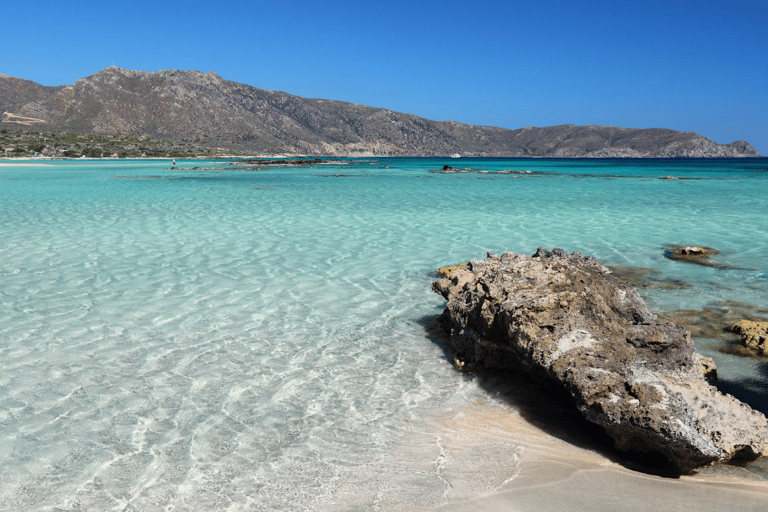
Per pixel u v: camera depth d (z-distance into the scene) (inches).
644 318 205.0
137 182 1317.7
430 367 211.8
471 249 436.5
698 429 143.8
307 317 267.9
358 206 761.6
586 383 161.5
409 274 355.6
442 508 124.5
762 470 143.8
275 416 169.2
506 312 195.2
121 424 162.6
